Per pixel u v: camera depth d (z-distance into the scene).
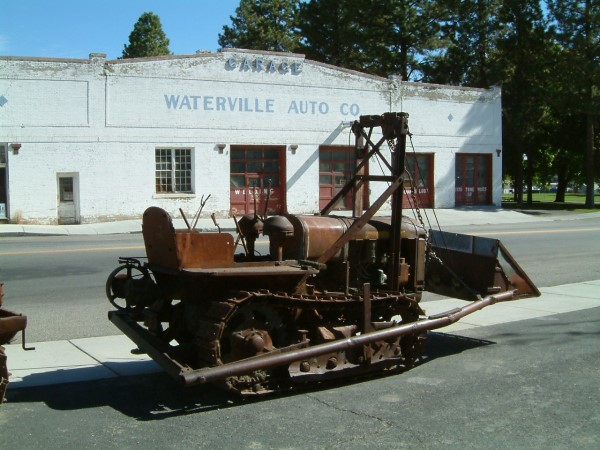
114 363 7.18
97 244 18.83
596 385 6.45
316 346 5.97
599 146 43.72
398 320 7.84
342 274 6.84
